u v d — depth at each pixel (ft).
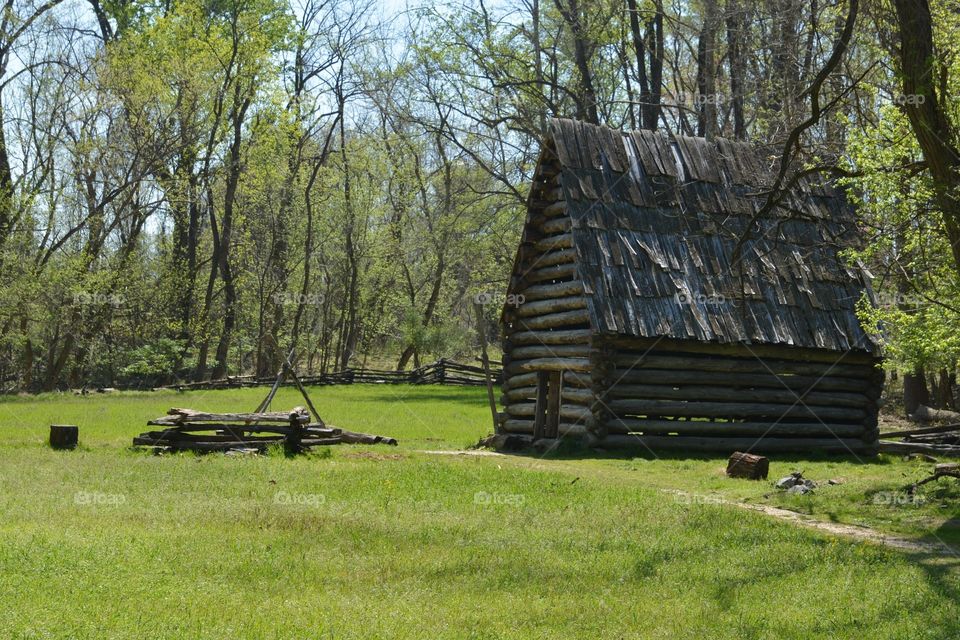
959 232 48.85
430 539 41.06
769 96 128.06
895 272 72.74
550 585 34.47
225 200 199.41
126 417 103.55
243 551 37.14
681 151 88.79
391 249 224.74
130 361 180.96
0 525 40.24
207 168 184.96
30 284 153.48
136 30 187.83
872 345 85.30
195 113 174.50
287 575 34.12
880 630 29.73
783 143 91.81
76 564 33.50
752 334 80.74
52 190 161.07
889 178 65.00
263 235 214.07
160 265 201.05
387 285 241.35
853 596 33.65
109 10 187.42
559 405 82.79
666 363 80.12
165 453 70.69
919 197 64.59
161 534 39.63
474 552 38.81
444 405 135.13
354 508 47.88
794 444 83.92
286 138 196.54
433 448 82.53
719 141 91.56
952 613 31.55
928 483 57.21
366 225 225.35
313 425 79.97
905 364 85.25
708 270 82.74
